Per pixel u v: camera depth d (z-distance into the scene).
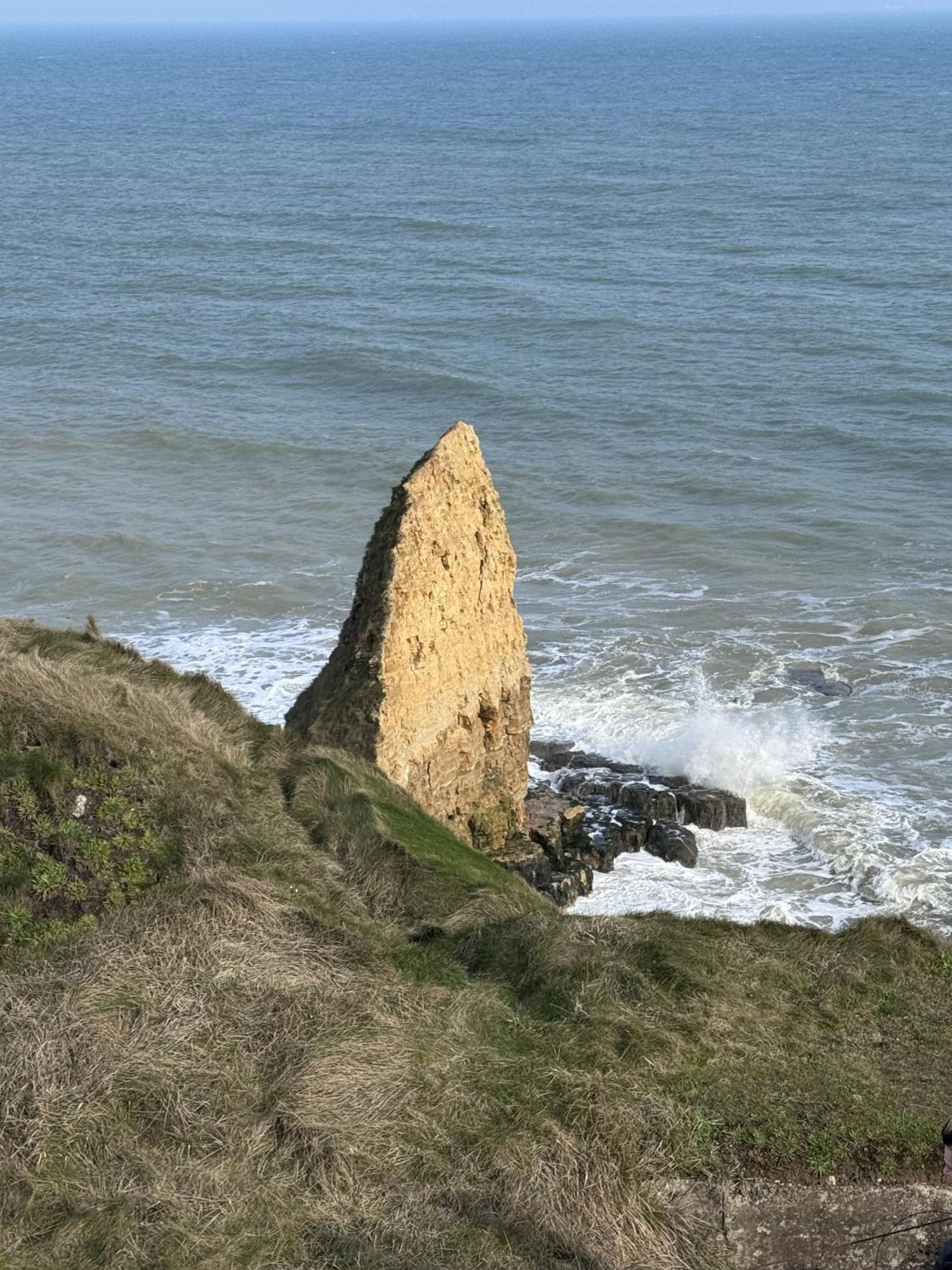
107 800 14.70
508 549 24.44
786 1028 12.91
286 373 75.31
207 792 15.58
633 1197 10.39
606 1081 11.53
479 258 108.31
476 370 74.44
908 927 15.70
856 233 114.25
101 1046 11.38
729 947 14.57
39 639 20.95
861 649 39.38
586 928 14.39
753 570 46.22
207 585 45.25
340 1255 9.70
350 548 49.34
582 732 33.94
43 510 52.78
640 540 49.41
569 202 136.75
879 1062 12.48
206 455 60.41
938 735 33.69
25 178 167.12
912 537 48.81
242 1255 9.61
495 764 24.83
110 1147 10.52
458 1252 9.77
